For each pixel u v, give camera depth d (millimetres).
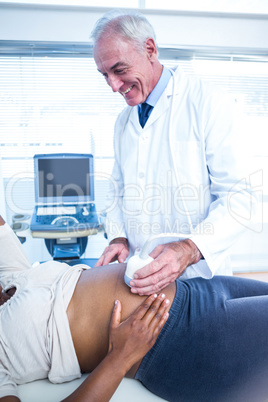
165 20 2342
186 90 1216
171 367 876
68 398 726
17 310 874
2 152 2678
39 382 913
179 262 927
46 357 874
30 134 2682
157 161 1232
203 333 900
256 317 916
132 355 792
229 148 1121
